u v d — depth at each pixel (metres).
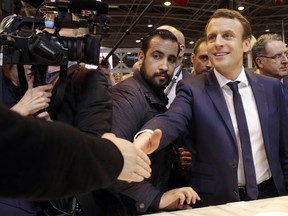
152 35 1.49
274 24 10.34
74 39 1.11
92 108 1.19
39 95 1.10
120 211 1.20
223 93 1.40
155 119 1.29
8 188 0.37
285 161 1.45
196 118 1.38
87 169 0.43
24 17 1.12
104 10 1.14
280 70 2.38
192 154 1.42
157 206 1.16
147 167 0.59
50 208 1.09
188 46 12.51
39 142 0.38
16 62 1.05
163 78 1.47
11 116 0.36
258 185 1.37
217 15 1.39
